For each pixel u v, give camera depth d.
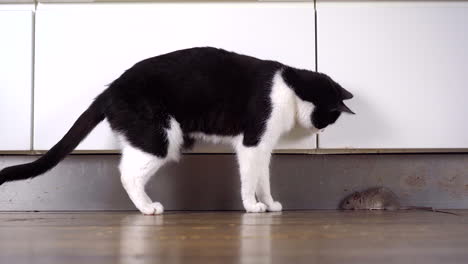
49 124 1.72
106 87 1.71
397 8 1.73
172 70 1.61
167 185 1.89
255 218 1.42
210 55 1.65
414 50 1.75
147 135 1.56
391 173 1.90
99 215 1.59
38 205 1.87
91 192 1.88
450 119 1.76
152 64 1.62
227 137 1.69
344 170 1.90
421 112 1.76
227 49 1.73
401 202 1.90
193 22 1.72
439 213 1.61
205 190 1.90
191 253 0.75
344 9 1.73
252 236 0.96
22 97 1.70
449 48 1.75
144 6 1.71
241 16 1.72
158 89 1.59
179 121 1.62
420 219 1.36
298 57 1.74
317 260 0.68
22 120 1.71
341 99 1.64
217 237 0.95
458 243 0.85
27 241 0.90
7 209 1.86
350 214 1.57
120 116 1.57
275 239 0.91
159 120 1.58
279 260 0.68
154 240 0.90
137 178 1.58
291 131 1.78
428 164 1.90
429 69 1.75
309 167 1.90
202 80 1.62
